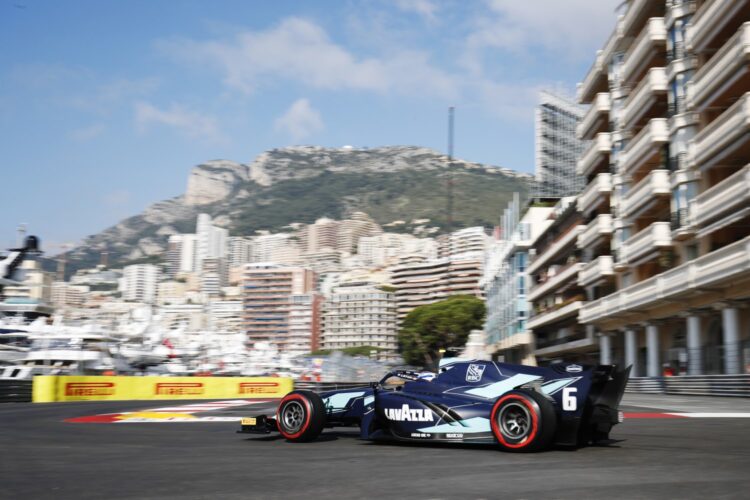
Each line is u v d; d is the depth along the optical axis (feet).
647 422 41.65
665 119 112.88
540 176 320.91
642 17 124.26
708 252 100.12
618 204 135.74
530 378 27.94
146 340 176.96
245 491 19.47
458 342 350.64
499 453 26.53
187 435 36.73
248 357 208.54
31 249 150.51
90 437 36.11
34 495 19.16
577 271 175.63
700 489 18.67
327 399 32.55
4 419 50.85
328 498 18.31
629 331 138.72
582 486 19.33
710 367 96.02
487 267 342.85
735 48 86.63
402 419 28.96
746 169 83.92
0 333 135.13
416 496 18.33
